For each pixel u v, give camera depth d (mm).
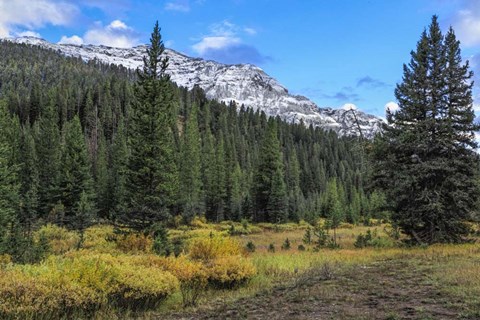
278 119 185375
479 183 22953
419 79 24891
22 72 174250
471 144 23453
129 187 23734
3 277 7336
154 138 23922
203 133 116812
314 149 149875
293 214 69438
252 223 63125
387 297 8984
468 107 24016
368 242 26609
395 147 25000
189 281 10367
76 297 7277
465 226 24203
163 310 8633
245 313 7879
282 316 7535
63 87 130500
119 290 8117
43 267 8773
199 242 15477
